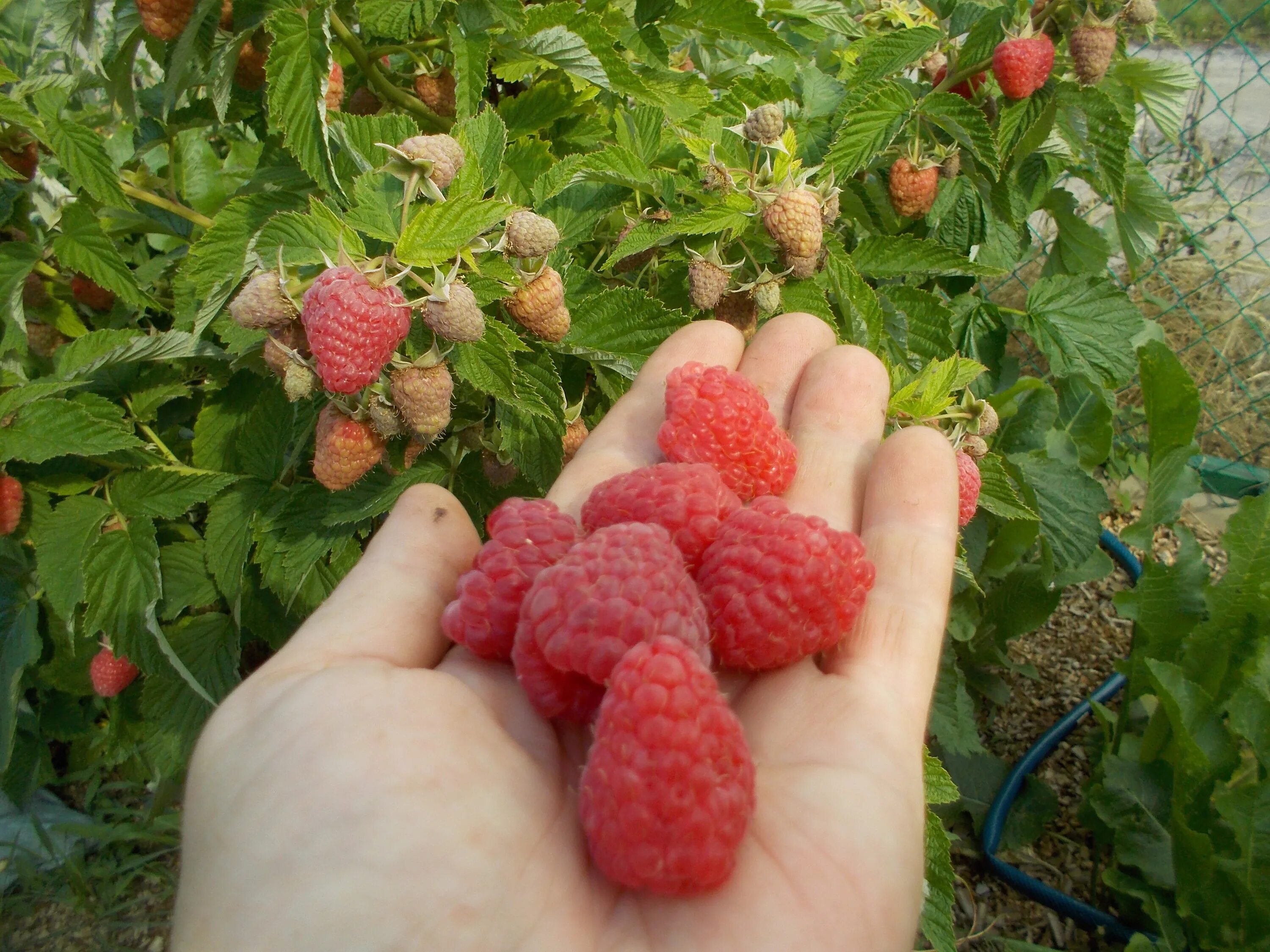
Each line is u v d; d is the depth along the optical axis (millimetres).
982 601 287
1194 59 417
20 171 190
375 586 128
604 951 99
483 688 123
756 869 102
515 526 130
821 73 253
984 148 206
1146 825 229
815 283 185
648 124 196
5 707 206
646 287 203
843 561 128
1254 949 201
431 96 196
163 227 230
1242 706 215
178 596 201
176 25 173
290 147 161
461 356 149
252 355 179
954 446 172
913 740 121
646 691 99
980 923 243
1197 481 279
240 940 96
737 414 154
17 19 262
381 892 95
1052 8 214
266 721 109
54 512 186
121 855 260
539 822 107
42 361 222
